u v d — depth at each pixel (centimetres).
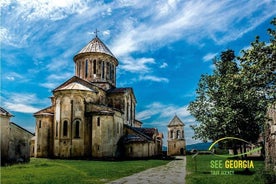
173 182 1841
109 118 4088
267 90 1686
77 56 4978
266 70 1633
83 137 4053
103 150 3966
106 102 4975
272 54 1628
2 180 1722
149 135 5084
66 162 3306
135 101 5831
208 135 2972
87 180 1850
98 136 3991
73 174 2114
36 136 4244
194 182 1758
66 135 4044
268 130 1909
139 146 4350
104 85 4925
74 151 3991
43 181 1703
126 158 4328
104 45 5219
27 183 1617
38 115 4281
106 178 1994
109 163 3297
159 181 1884
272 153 1812
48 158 4034
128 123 5191
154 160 4131
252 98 1792
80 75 4934
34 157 4341
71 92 4134
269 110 1838
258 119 2233
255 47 1667
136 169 2670
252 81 1711
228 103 2377
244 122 2312
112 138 4081
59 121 4091
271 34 1666
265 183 1612
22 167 2561
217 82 3253
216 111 2544
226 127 2402
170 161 4153
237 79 1903
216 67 3638
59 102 4156
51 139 4244
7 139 2853
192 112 3434
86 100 4228
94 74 4888
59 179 1809
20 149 3058
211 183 1688
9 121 2895
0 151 2759
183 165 3312
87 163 3219
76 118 4088
